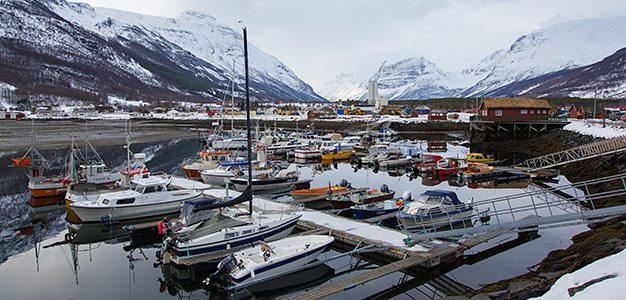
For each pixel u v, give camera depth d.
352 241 19.55
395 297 15.14
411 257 16.67
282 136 78.31
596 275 9.76
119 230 24.59
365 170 49.31
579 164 40.69
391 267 15.90
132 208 25.39
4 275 18.16
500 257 18.23
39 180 31.94
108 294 16.36
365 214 24.41
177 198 26.84
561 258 16.11
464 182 39.47
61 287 16.94
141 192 26.25
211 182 37.56
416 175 44.72
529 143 65.50
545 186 35.84
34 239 23.27
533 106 71.56
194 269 17.84
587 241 16.72
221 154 45.72
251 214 20.41
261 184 35.47
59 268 19.02
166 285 17.28
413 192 34.53
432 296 15.14
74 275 18.20
